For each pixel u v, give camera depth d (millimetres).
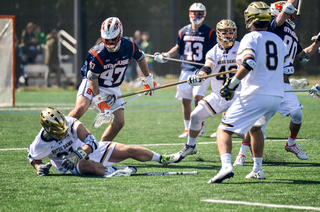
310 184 14094
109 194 12828
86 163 15164
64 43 68688
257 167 14953
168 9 91000
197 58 26281
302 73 69125
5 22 38656
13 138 23609
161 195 12719
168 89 62094
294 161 18266
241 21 64938
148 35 68500
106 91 17859
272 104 13812
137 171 16203
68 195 12742
